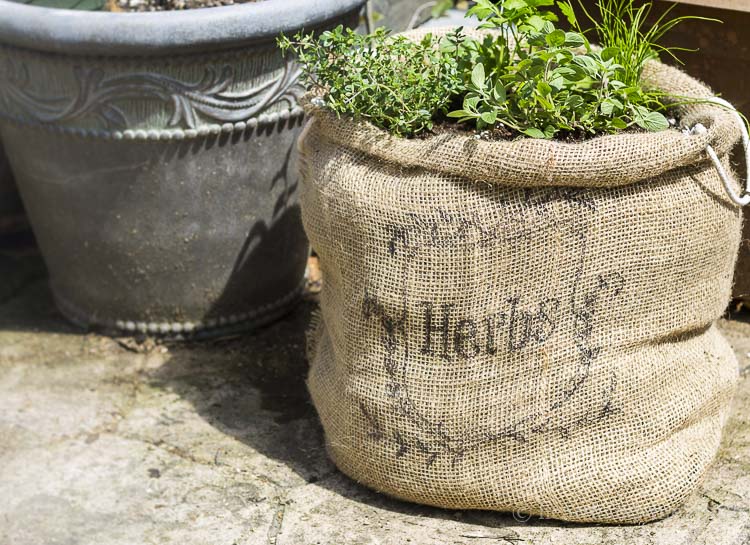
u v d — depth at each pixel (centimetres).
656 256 158
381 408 162
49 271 194
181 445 175
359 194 158
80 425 178
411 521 165
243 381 184
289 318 195
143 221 181
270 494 168
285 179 185
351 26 184
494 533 163
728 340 185
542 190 156
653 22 179
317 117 163
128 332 190
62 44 172
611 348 159
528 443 161
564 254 157
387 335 161
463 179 157
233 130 178
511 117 161
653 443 162
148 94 175
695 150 156
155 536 164
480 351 159
